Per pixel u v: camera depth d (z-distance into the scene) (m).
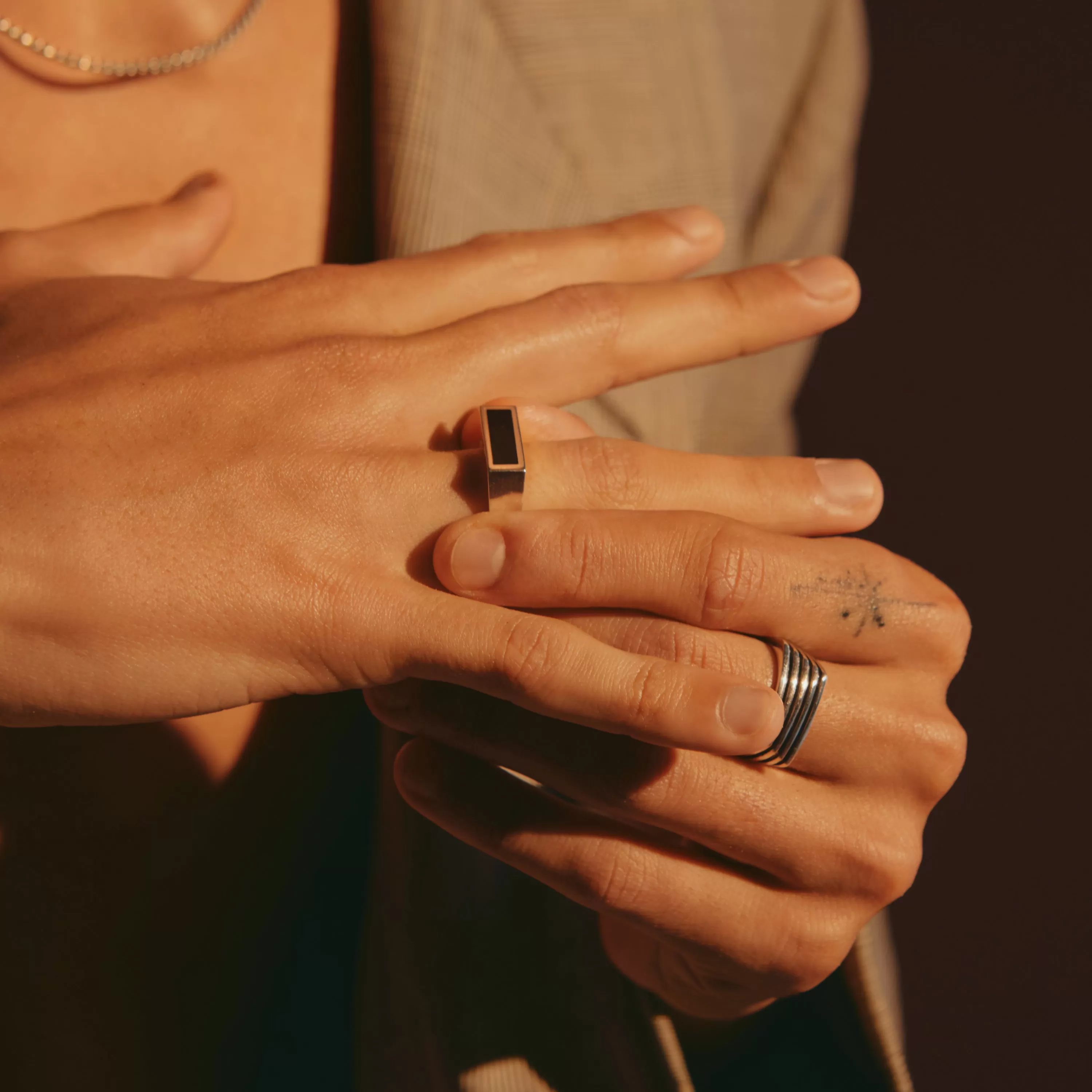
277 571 0.29
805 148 0.43
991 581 0.76
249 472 0.29
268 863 0.36
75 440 0.29
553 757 0.30
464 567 0.29
